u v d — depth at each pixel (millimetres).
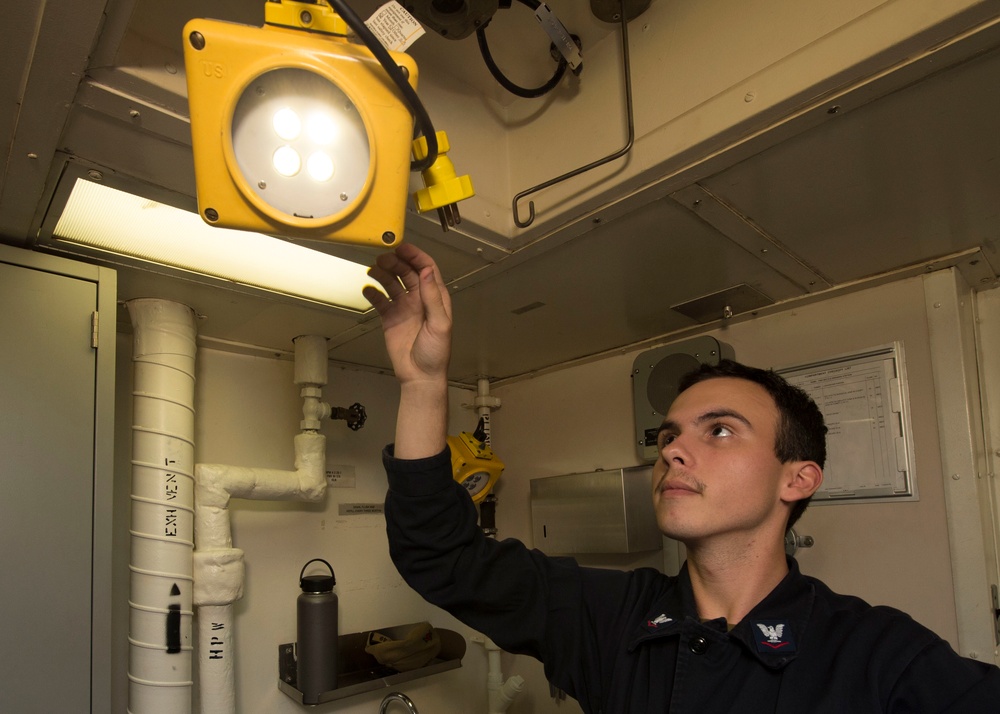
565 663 976
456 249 1261
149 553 1369
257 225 596
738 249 1337
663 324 1808
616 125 1091
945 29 762
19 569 1075
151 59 810
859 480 1496
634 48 1080
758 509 840
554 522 1980
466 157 1169
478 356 2062
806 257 1399
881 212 1202
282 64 580
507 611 979
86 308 1205
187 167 972
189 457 1456
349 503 1984
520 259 1317
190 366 1493
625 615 958
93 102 827
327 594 1722
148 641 1337
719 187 1095
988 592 1301
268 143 595
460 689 2086
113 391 1211
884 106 889
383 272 808
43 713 1061
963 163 1033
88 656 1112
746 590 858
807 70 865
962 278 1499
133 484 1400
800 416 939
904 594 1403
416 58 1113
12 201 1046
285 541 1825
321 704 1730
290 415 1918
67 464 1144
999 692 686
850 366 1551
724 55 961
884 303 1522
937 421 1414
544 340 1913
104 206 1089
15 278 1148
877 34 805
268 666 1730
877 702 708
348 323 1682
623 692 858
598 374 2090
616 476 1816
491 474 2072
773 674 765
